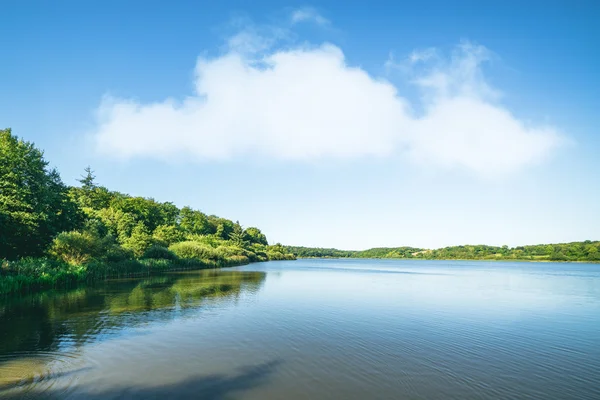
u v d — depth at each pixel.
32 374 13.45
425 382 13.35
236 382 12.93
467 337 20.33
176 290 38.62
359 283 53.53
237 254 129.62
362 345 18.08
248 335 19.61
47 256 45.94
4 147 41.69
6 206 39.91
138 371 13.91
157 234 91.88
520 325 23.89
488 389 12.86
